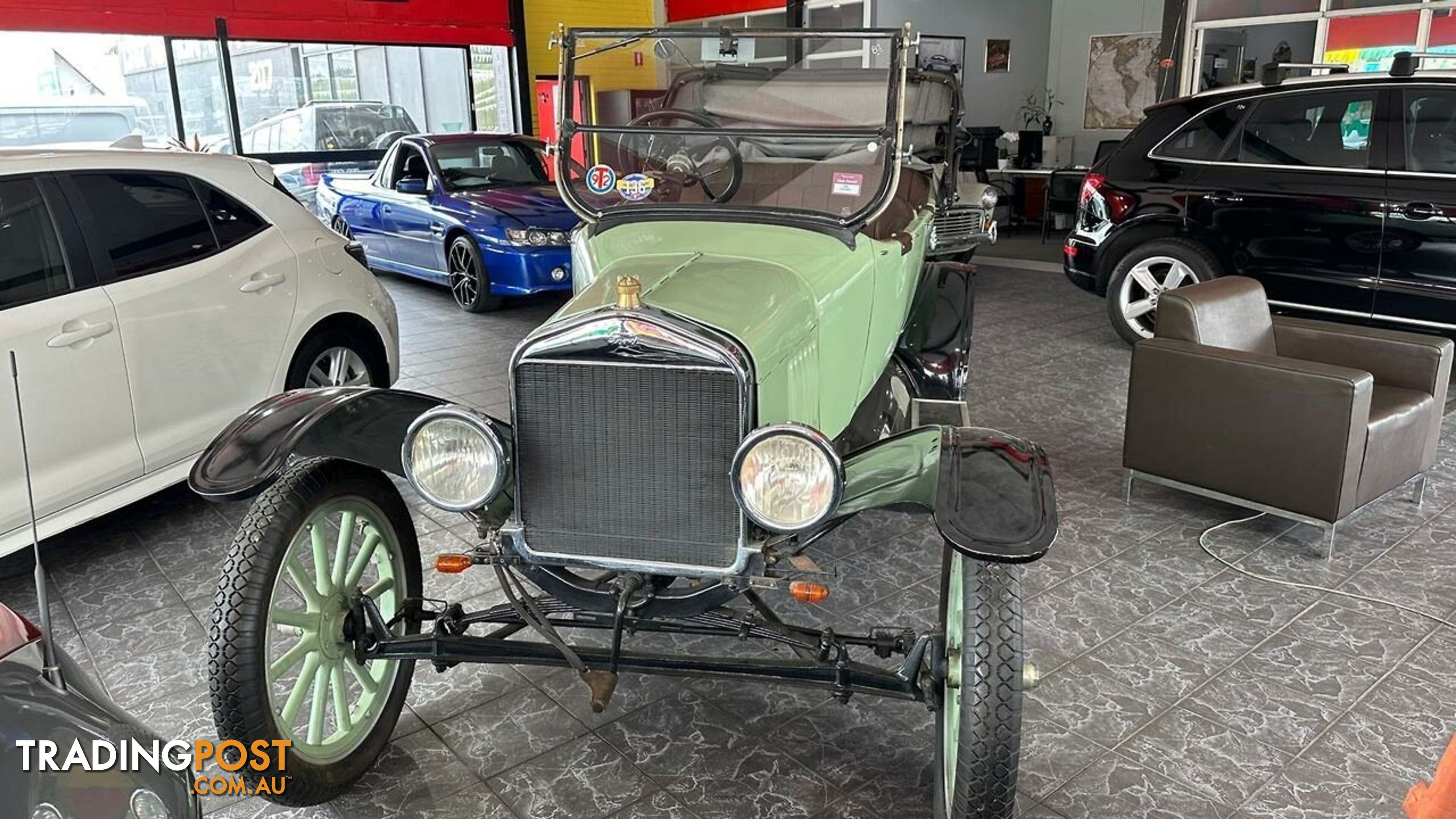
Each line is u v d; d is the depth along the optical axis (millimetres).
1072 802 2400
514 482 2297
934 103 4273
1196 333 3938
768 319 2299
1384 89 5441
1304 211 5668
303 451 2229
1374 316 5543
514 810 2406
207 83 9672
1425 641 3078
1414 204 5266
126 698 2861
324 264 4398
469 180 8719
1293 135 5777
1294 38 9305
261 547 2264
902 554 3754
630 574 2361
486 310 8180
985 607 2020
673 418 2172
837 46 2820
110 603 3418
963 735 1991
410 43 11008
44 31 8562
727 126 2961
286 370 4211
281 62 10156
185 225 3832
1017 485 2113
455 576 3609
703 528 2230
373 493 2598
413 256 8727
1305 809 2363
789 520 2059
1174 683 2873
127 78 9203
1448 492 4250
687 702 2836
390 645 2459
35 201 3342
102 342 3434
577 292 2980
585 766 2562
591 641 3141
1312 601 3332
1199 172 6109
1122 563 3621
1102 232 6570
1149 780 2473
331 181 9836
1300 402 3537
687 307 2221
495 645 2406
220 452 2246
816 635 2355
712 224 2920
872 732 2693
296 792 2303
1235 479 3789
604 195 3057
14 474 3229
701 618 2369
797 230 2867
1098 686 2865
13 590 3510
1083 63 12711
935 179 4426
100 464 3475
